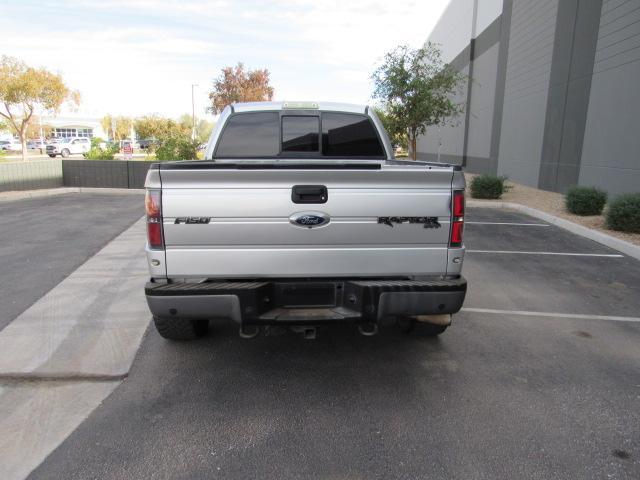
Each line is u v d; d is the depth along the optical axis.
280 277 3.36
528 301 5.69
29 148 58.53
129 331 4.57
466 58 27.69
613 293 6.05
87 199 15.09
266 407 3.35
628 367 4.04
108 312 5.05
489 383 3.72
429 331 4.35
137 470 2.70
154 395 3.50
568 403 3.44
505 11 20.98
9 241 8.52
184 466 2.74
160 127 56.28
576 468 2.75
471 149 26.56
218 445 2.93
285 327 3.39
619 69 12.01
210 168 3.19
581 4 14.00
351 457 2.82
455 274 3.47
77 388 3.61
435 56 23.41
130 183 17.91
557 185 15.66
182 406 3.36
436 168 3.34
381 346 4.38
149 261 3.28
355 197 3.28
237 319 3.23
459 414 3.29
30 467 2.73
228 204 3.22
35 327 4.64
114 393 3.53
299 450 2.88
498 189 14.73
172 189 3.20
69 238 8.82
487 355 4.22
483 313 5.26
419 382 3.72
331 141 4.98
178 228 3.23
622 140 11.88
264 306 3.30
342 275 3.38
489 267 7.21
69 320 4.82
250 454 2.84
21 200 14.72
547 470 2.73
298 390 3.58
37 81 32.31
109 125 76.75
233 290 3.19
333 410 3.32
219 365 3.97
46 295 5.57
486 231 10.16
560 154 15.45
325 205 3.27
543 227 10.69
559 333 4.73
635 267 7.30
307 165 3.22
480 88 24.97
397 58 15.98
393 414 3.27
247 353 4.20
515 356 4.21
